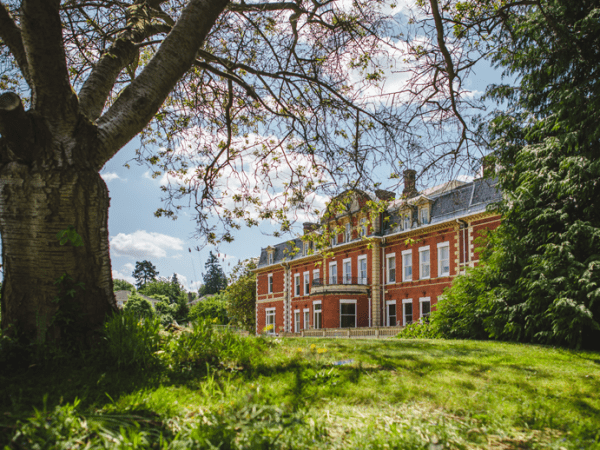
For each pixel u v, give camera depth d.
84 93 6.09
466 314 14.85
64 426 2.63
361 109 10.26
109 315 5.40
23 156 5.03
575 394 4.86
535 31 11.99
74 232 5.07
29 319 5.03
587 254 11.48
